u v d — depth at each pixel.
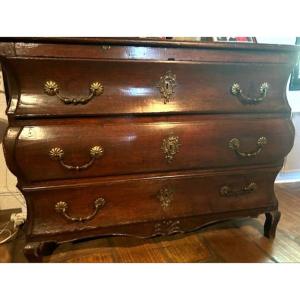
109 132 0.74
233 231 1.10
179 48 0.75
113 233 0.83
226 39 1.08
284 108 0.88
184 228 0.90
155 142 0.78
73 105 0.70
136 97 0.75
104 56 0.70
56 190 0.75
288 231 1.10
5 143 0.68
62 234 0.78
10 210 1.21
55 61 0.67
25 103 0.67
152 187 0.83
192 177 0.86
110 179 0.79
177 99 0.78
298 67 1.38
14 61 0.64
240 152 0.86
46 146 0.70
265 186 0.96
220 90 0.81
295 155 1.56
